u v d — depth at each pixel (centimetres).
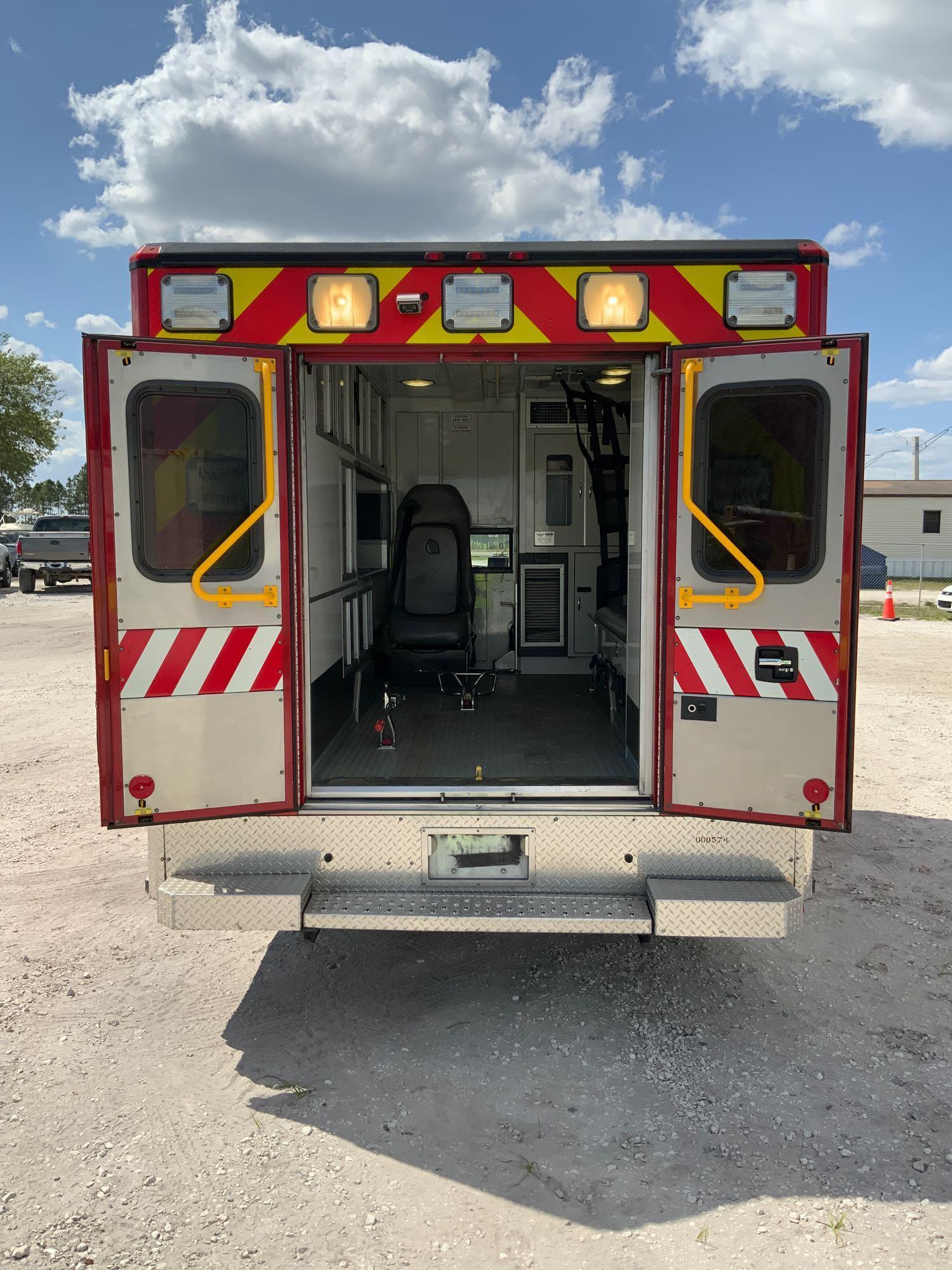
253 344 314
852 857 522
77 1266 228
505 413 671
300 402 328
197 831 332
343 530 475
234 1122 285
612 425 584
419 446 673
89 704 938
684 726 319
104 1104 294
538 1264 228
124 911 446
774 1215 244
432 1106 293
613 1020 347
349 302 317
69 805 616
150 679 311
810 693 306
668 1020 346
